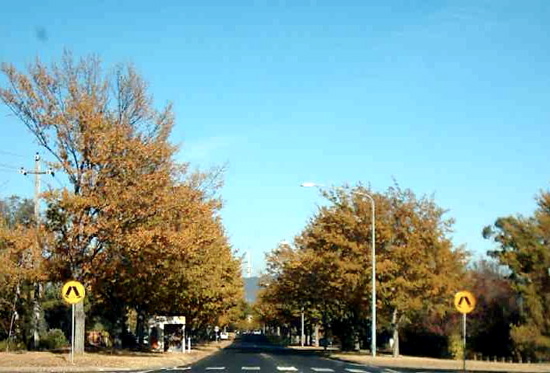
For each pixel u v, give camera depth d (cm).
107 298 4712
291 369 3428
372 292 4631
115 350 4722
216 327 10106
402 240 5022
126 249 3503
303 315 8269
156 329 5759
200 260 4534
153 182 3519
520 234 4825
